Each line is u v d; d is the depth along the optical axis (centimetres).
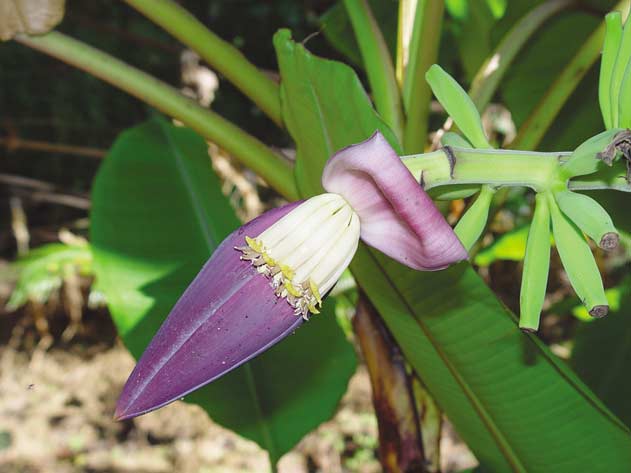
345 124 39
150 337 54
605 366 65
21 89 242
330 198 31
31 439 177
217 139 49
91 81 245
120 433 182
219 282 30
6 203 229
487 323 41
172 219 58
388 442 53
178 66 235
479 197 32
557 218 31
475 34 71
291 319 30
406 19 50
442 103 33
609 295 72
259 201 180
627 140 28
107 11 241
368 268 42
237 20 258
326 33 73
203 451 176
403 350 48
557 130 60
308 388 56
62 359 207
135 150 61
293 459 174
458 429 50
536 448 44
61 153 242
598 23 57
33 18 46
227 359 29
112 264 56
